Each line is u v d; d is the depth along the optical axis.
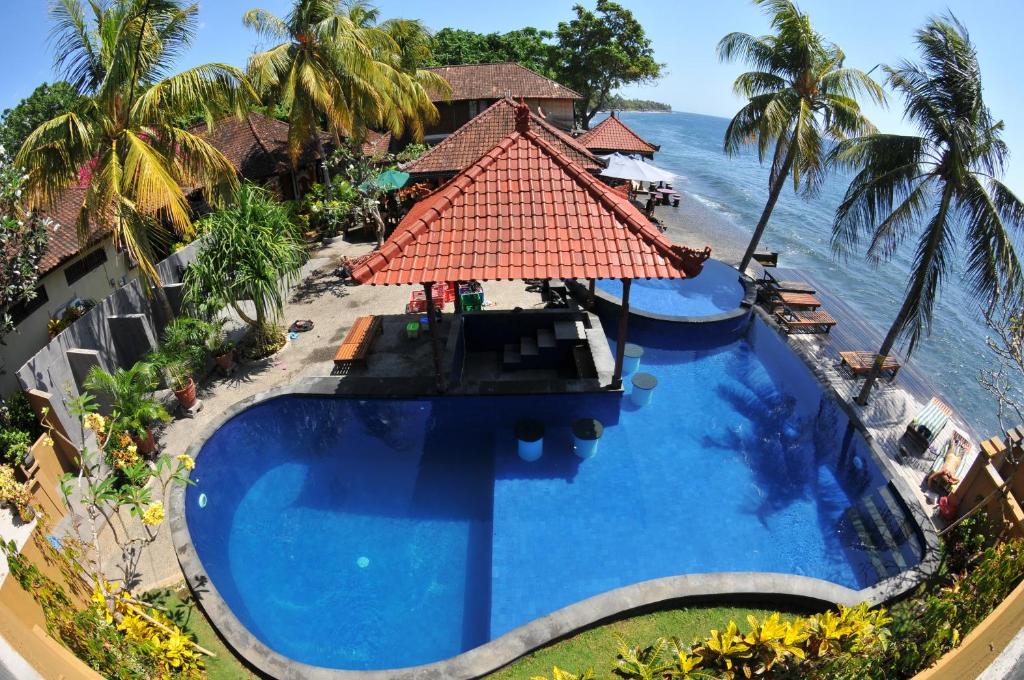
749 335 17.08
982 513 8.95
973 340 22.12
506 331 14.86
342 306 17.97
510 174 11.62
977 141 11.48
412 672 6.88
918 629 6.38
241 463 11.58
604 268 10.62
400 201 27.00
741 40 19.84
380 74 22.59
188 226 13.43
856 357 15.41
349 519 10.41
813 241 33.78
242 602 8.80
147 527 9.25
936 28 11.44
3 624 4.32
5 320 11.79
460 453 11.84
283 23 21.03
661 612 7.82
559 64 59.31
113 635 6.07
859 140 13.38
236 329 16.19
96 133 11.80
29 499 8.66
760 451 11.91
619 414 12.86
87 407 8.94
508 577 9.01
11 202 11.10
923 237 13.05
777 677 5.98
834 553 9.51
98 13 12.06
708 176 57.25
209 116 16.39
